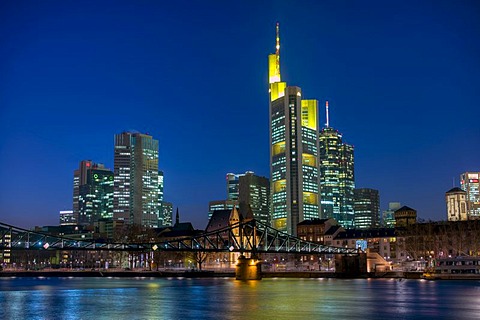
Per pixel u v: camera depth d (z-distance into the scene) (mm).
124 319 120250
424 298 159750
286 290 192875
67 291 197750
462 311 129875
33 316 126250
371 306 140000
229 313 128000
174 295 175625
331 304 144750
